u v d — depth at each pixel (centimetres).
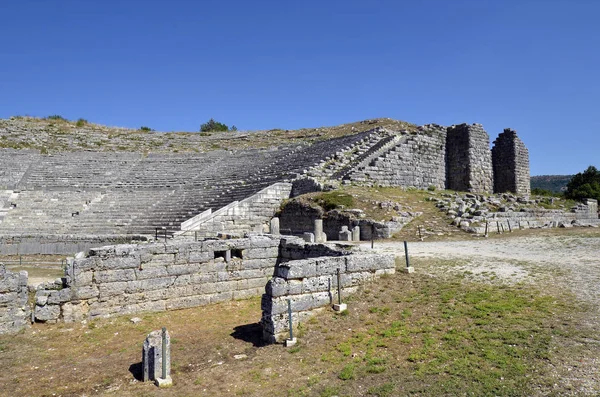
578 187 5594
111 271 1285
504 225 2675
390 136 4238
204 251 1437
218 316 1291
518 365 751
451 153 4256
